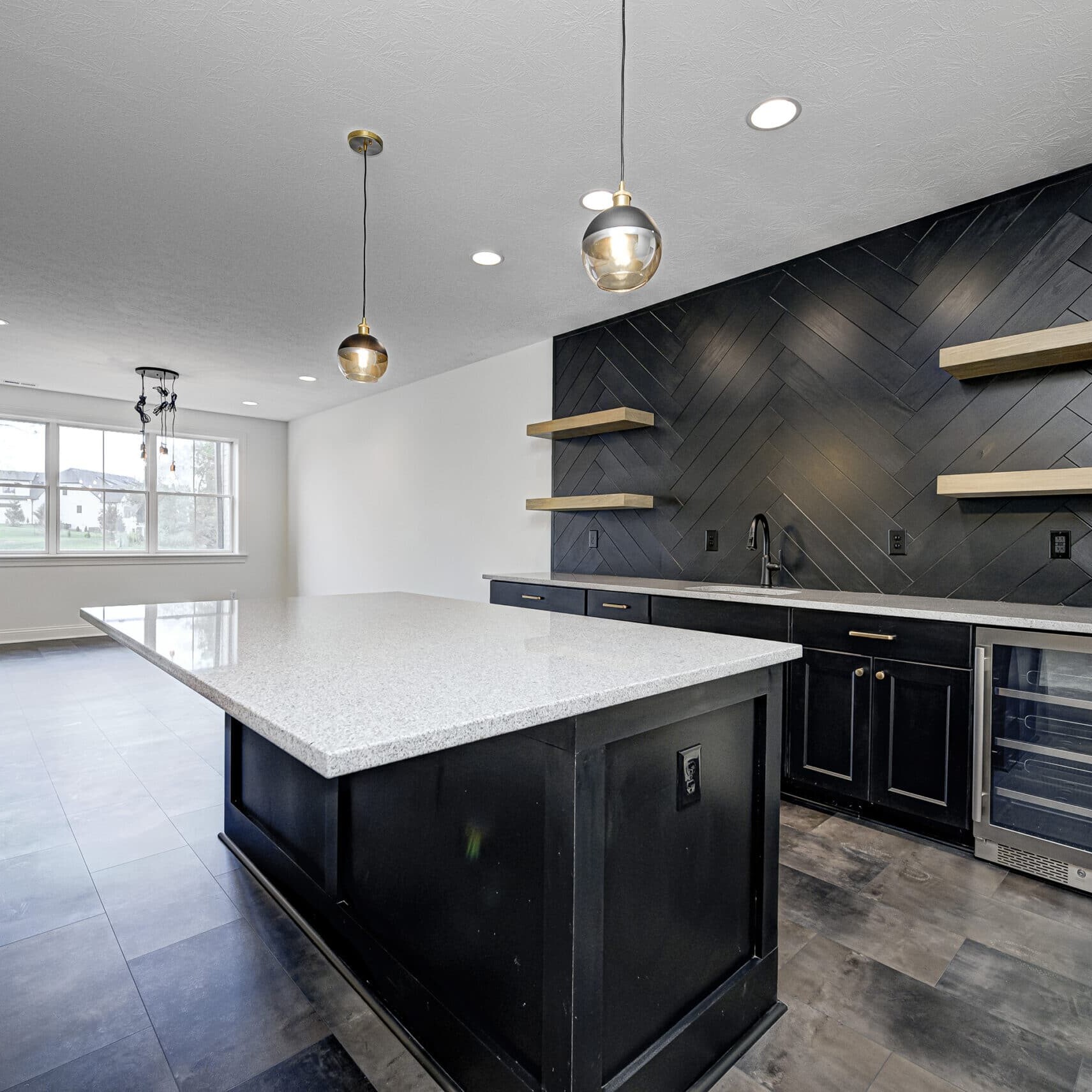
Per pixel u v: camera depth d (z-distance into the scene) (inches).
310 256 124.3
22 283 138.3
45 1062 52.5
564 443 171.6
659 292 141.7
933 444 106.0
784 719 103.8
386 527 240.1
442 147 89.6
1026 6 64.5
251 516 294.7
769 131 85.2
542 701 39.4
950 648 86.4
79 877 81.8
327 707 38.4
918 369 107.7
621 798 45.3
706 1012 51.8
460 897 51.3
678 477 143.9
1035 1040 54.7
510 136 86.9
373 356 91.8
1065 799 78.4
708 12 65.6
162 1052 53.8
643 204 104.0
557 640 62.2
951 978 62.8
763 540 124.0
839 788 97.7
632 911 46.4
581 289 140.6
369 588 249.6
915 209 104.8
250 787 87.9
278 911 74.8
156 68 74.4
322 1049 54.4
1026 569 96.6
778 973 62.6
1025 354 87.0
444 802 53.1
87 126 85.2
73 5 65.2
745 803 57.6
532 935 44.7
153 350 186.9
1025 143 86.6
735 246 118.4
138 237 116.6
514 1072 45.2
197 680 45.8
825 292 119.5
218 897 77.5
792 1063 52.7
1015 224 97.7
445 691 42.1
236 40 70.0
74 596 250.4
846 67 73.3
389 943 59.5
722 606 110.9
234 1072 51.8
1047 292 94.6
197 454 284.2
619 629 69.9
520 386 185.0
